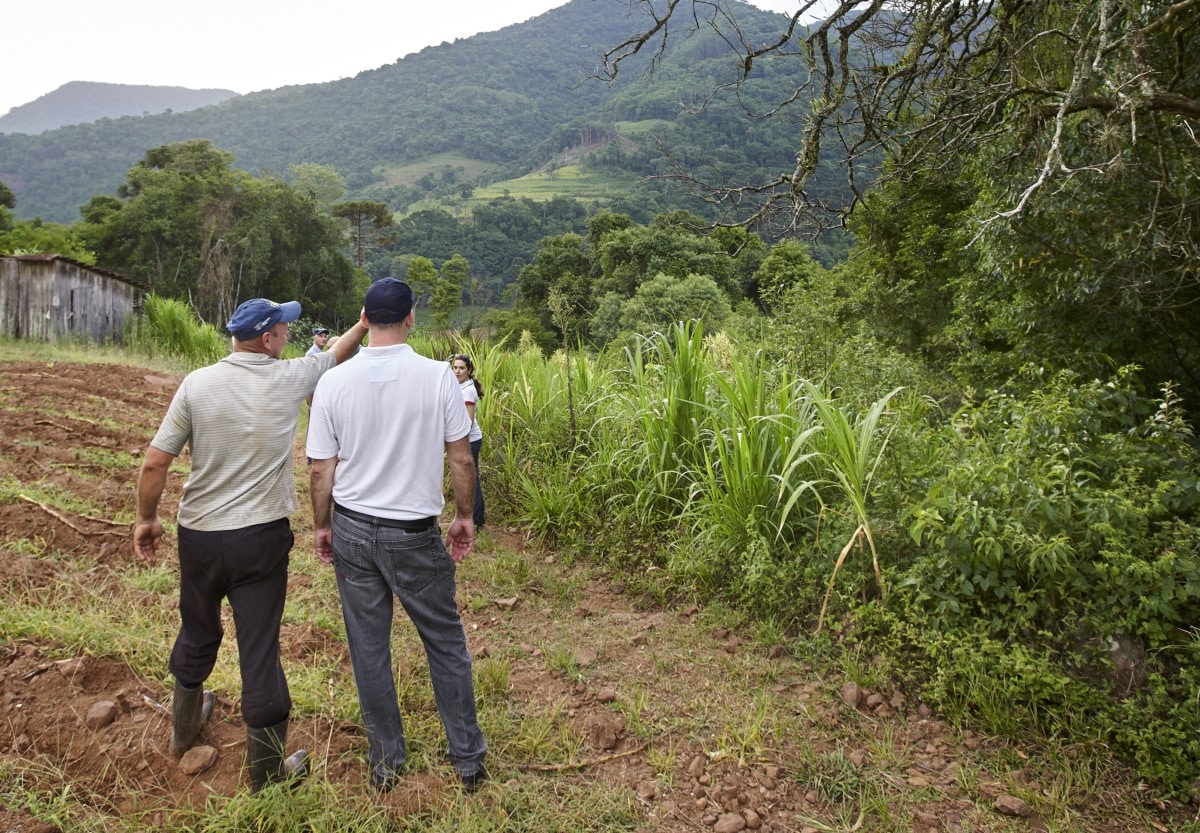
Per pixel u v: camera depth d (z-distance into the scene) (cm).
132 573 467
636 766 326
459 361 655
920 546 423
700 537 515
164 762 295
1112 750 332
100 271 2002
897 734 352
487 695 376
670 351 615
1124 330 683
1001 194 732
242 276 6328
